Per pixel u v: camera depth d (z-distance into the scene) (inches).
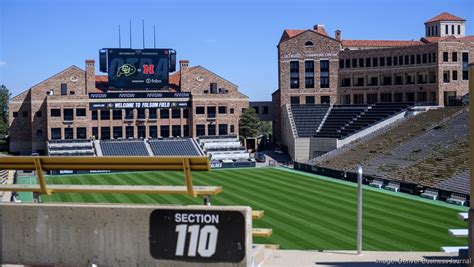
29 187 895.1
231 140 5064.0
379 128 4382.4
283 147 5098.4
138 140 4884.4
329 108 4970.5
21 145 4992.6
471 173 791.1
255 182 3344.0
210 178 3599.9
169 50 5073.8
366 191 2837.1
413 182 2942.9
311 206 2393.0
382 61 4874.5
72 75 4997.5
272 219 2090.3
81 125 4859.7
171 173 3917.3
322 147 4584.2
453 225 1921.8
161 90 5078.7
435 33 5969.5
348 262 924.6
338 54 5049.2
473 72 769.6
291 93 5132.9
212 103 5098.4
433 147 3440.0
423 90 4628.4
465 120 3727.9
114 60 4990.2
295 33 5447.8
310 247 1624.0
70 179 3560.5
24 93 4987.7
